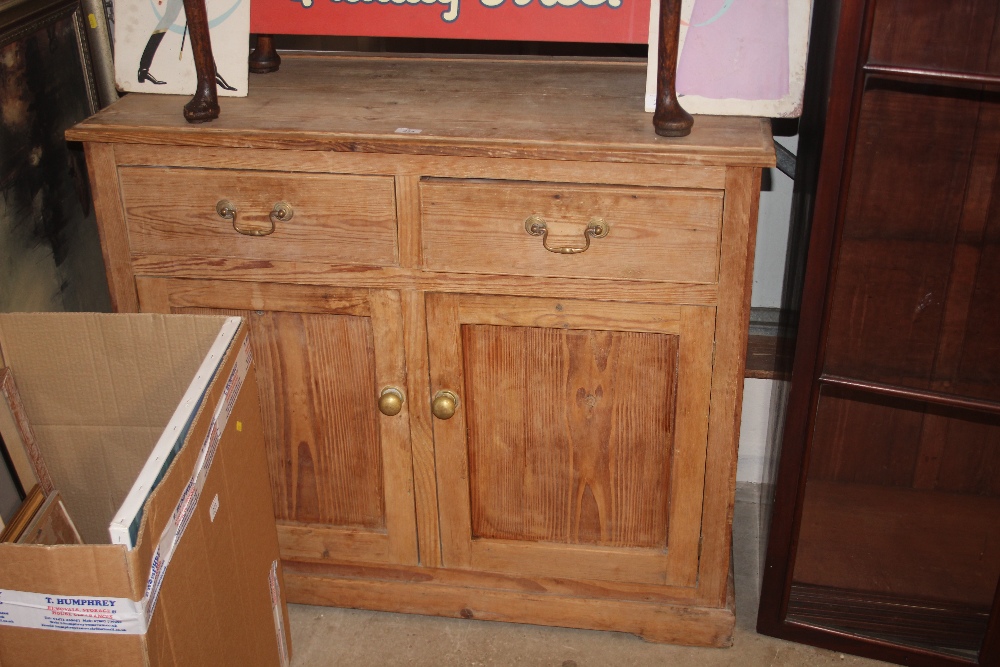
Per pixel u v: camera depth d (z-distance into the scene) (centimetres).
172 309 156
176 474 107
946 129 159
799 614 174
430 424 158
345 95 156
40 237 167
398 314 150
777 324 201
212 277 152
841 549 183
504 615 173
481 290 146
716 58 143
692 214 136
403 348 153
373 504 169
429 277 147
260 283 152
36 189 166
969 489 187
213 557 122
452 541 168
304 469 167
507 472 161
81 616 99
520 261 143
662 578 165
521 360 151
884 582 176
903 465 188
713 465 154
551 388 153
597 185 137
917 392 151
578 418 154
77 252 182
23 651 102
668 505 159
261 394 161
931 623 170
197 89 144
